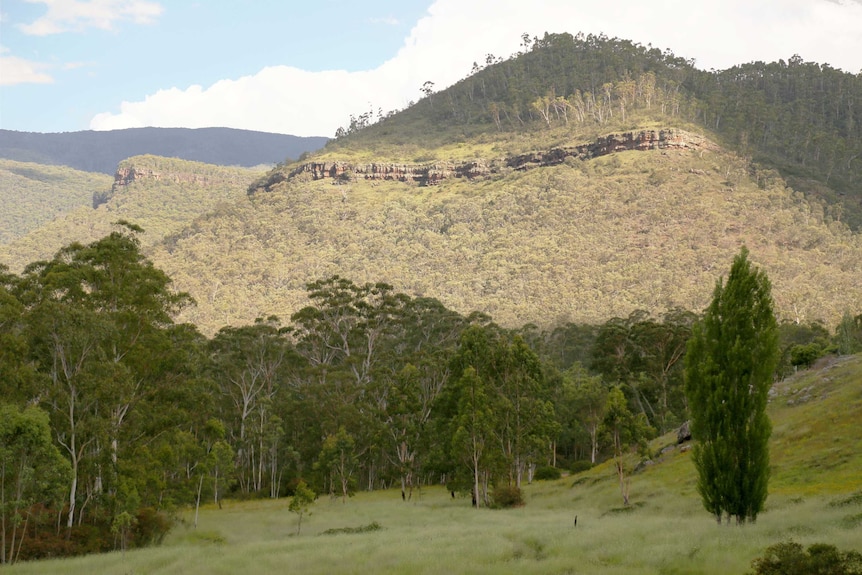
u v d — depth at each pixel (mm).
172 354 52844
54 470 37125
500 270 190250
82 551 40375
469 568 26656
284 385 97875
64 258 51969
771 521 31406
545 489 64125
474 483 58906
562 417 87000
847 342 81875
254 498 77188
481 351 66875
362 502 65875
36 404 43281
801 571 19359
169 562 33969
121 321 48500
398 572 26516
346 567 28375
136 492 42188
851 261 184750
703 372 33219
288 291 194375
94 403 44594
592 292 173000
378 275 197750
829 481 41844
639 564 25672
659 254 188625
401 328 107000
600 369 97188
